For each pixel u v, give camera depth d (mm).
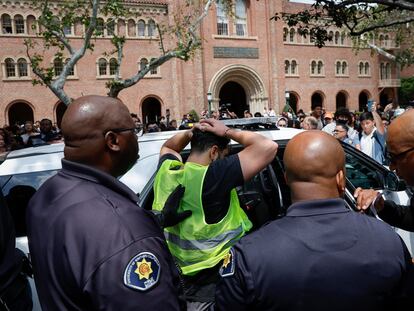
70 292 1470
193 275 2404
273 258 1522
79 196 1600
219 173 2291
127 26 28859
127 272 1398
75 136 1688
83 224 1495
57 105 27109
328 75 38719
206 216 2340
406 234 3709
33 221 1671
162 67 29859
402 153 1896
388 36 40344
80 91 27656
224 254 2346
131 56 29047
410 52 29031
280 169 3549
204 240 2357
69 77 27281
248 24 33500
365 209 2312
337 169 1655
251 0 33219
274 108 34062
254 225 3307
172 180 2555
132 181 3145
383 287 1495
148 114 32844
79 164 1692
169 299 1451
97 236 1460
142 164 3260
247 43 32938
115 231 1468
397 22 7824
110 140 1711
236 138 2402
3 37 25672
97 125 1688
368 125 7176
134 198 1744
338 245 1525
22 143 10016
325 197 1636
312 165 1623
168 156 2875
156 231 1580
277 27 34250
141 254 1439
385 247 1541
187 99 30234
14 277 2121
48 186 1727
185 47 14328
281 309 1501
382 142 6766
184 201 2387
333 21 8117
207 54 31219
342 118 8266
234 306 1553
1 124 25750
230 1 19609
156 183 2658
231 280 1565
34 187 3229
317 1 7816
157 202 2561
